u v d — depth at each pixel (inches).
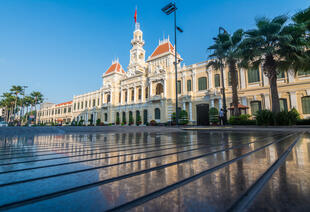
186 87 1226.0
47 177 55.1
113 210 31.9
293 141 161.8
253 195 38.3
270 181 48.3
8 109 2760.8
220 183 47.3
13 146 152.9
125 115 1674.5
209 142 166.4
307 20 503.8
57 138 260.8
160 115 1309.1
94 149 125.3
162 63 1378.0
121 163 75.5
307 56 497.7
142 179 52.1
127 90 1701.5
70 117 2481.5
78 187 45.7
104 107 1888.5
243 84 958.4
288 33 514.6
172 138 231.5
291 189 41.6
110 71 1945.1
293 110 576.7
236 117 653.9
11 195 39.8
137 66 1689.2
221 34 752.3
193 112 1146.0
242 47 587.8
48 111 3075.8
